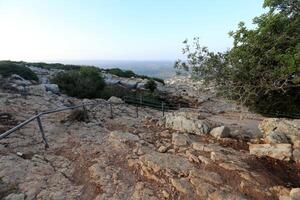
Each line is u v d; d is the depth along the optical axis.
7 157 7.38
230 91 11.61
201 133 9.43
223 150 7.61
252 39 10.48
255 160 7.05
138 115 17.22
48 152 8.31
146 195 5.61
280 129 8.89
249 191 5.54
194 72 11.74
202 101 31.64
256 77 10.97
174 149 7.95
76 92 21.64
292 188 5.54
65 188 6.14
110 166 7.02
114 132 9.41
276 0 10.90
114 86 27.30
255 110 13.82
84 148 8.51
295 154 7.24
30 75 22.97
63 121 12.09
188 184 5.86
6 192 5.74
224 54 11.40
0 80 19.05
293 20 10.55
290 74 9.62
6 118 11.11
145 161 6.92
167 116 11.34
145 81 34.72
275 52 10.02
